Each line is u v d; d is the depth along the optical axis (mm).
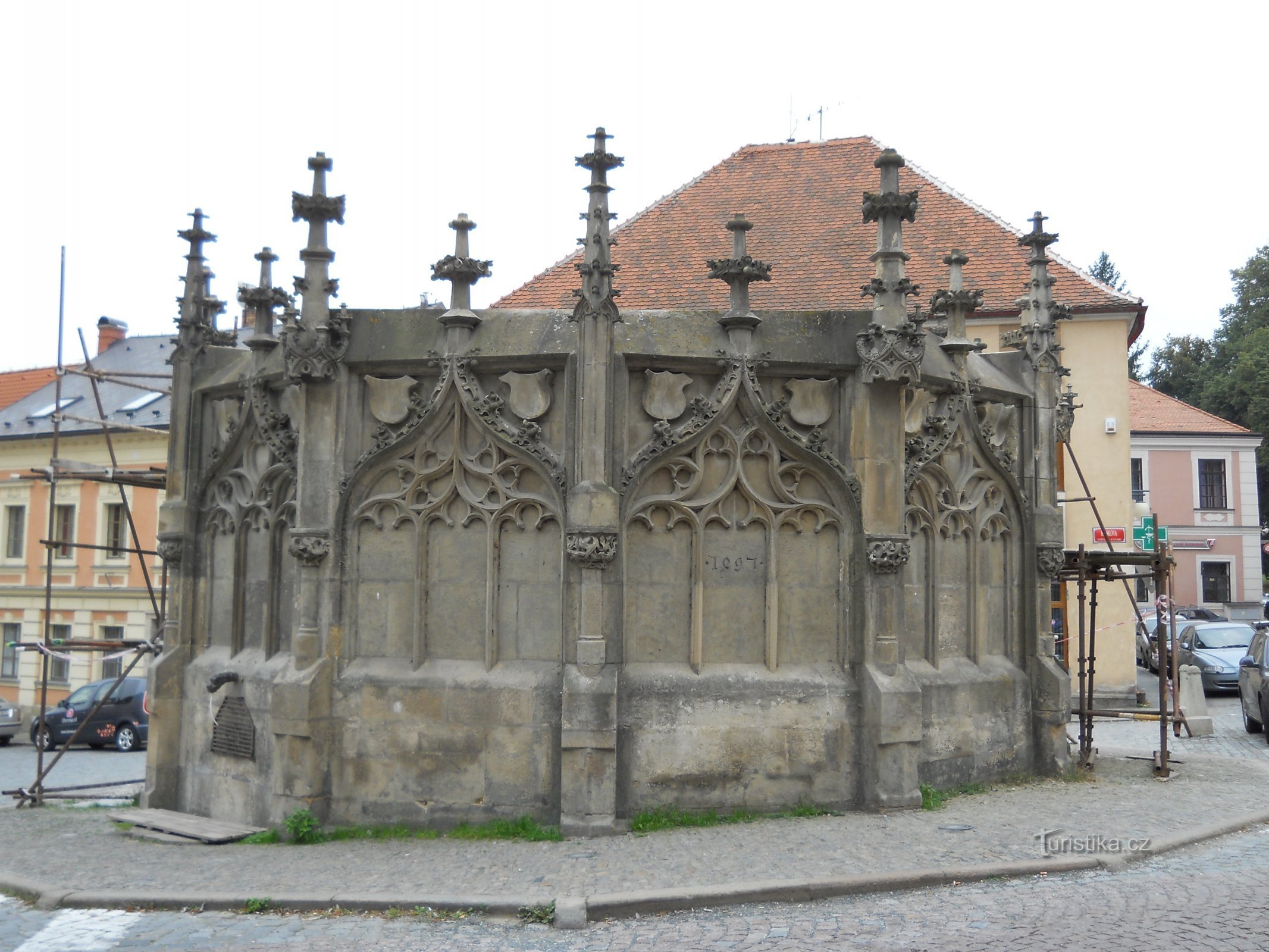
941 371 13992
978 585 14750
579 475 11977
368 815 12312
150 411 42281
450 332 12469
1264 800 13383
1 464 44500
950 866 9969
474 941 8523
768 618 12594
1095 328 28844
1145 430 61812
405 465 12648
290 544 12664
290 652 13188
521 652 12352
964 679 14242
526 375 12328
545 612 12328
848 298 24922
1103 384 28719
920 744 13359
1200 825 11828
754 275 12602
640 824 11773
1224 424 62219
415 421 12570
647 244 26969
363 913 9320
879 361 12469
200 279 15203
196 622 14742
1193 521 61500
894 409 12711
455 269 12547
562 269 27109
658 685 12203
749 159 29234
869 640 12555
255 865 10953
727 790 12242
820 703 12477
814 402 12734
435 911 9219
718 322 12641
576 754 11625
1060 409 17062
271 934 8836
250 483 14055
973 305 14586
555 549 12305
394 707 12367
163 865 11062
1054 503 15477
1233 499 61469
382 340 12656
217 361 15109
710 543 12602
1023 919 8625
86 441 42531
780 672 12586
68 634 42188
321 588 12539
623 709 12086
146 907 9688
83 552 42156
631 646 12336
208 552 14750
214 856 11500
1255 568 61125
